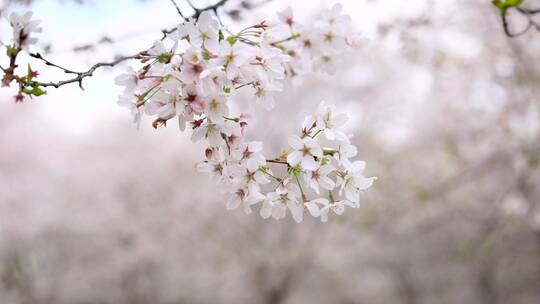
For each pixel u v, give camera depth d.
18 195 15.40
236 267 16.12
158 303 16.67
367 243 15.31
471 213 11.00
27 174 15.95
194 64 1.57
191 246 15.56
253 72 1.69
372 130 15.22
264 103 1.82
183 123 1.66
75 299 16.03
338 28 2.18
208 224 15.34
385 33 4.49
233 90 1.70
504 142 9.02
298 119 15.28
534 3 7.27
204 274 16.39
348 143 1.74
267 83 1.72
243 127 1.73
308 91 15.27
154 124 1.68
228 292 17.45
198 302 17.27
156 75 1.66
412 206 9.05
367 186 1.76
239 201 1.77
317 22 2.17
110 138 16.86
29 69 1.71
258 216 15.38
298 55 2.19
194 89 1.61
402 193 9.36
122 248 15.62
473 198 11.02
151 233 15.43
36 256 15.73
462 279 17.77
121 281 16.11
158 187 15.80
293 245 15.23
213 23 1.59
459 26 7.73
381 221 8.09
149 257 15.52
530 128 8.64
